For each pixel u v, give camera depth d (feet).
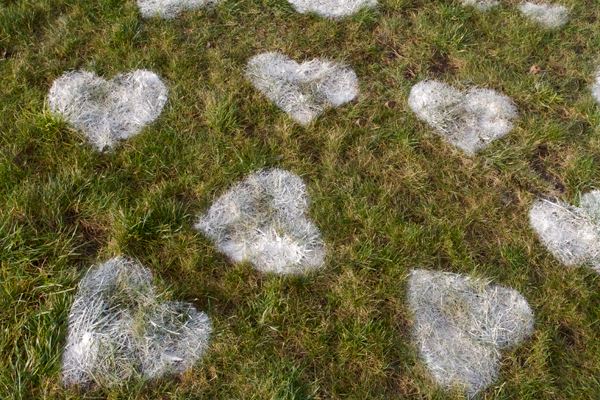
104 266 8.20
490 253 8.77
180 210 8.77
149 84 10.29
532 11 12.01
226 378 7.43
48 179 8.97
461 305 8.18
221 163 9.37
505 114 10.35
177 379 7.39
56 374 7.24
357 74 10.82
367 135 9.93
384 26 11.55
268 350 7.68
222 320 7.87
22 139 9.29
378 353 7.72
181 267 8.32
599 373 7.72
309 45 11.19
